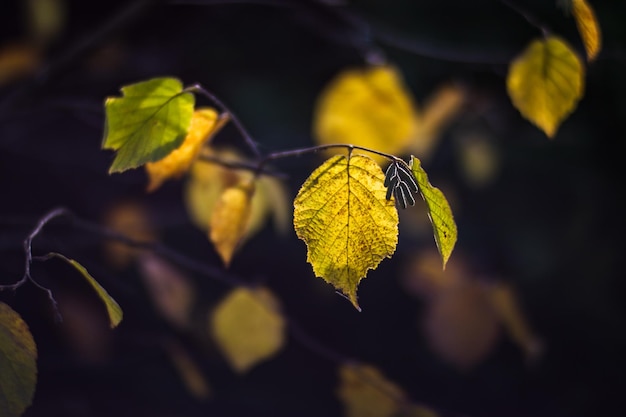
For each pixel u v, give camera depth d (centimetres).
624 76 222
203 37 254
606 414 260
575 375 268
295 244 270
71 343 210
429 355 264
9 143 234
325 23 208
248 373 249
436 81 234
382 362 262
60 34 235
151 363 227
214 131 109
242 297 129
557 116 113
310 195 97
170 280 160
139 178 240
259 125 246
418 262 214
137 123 102
